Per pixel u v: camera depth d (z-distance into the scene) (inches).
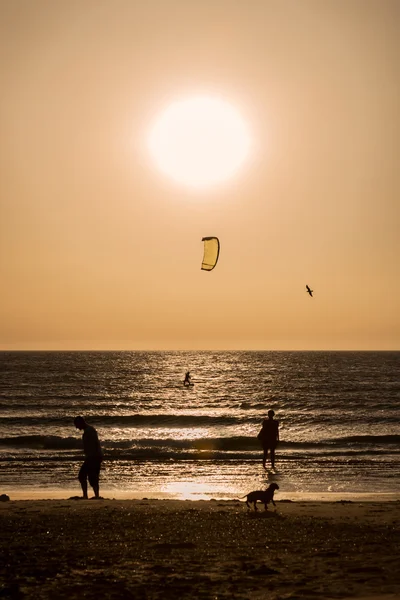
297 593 393.7
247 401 3718.0
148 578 435.8
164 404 3563.0
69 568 464.4
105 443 1774.1
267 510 752.3
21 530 609.0
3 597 390.3
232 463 1411.2
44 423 2497.5
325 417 2647.6
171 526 634.8
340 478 1207.6
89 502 814.5
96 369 7839.6
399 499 979.3
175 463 1413.6
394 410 3073.3
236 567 468.1
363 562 482.6
